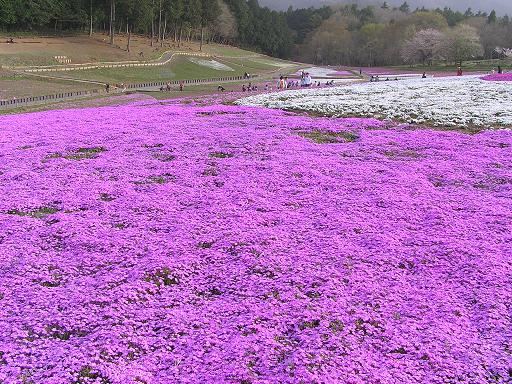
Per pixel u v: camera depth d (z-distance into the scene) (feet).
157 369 26.13
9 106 139.74
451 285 34.37
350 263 36.99
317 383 24.38
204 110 104.58
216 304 32.42
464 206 47.80
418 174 57.57
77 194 51.78
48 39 358.02
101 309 31.32
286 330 29.63
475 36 438.40
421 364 26.37
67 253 39.19
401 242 40.55
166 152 68.08
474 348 27.81
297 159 63.52
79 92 187.11
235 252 39.22
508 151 66.13
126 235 41.98
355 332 29.25
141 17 392.06
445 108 98.78
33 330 29.19
